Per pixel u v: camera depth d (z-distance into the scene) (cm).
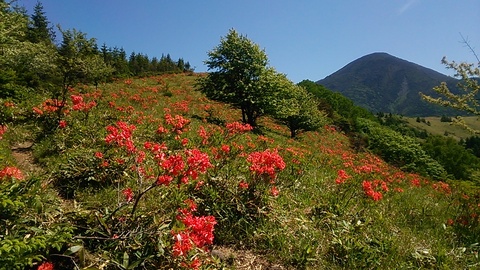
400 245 477
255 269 394
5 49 1678
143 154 591
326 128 3591
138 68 7406
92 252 347
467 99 973
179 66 9281
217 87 2247
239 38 2264
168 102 2397
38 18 6194
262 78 2202
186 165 401
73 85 1034
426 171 2861
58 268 314
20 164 632
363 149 3177
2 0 1556
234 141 989
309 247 415
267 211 492
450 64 990
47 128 855
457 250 498
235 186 514
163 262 320
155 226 352
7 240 242
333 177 917
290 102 2517
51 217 340
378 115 9675
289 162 856
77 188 524
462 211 716
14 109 952
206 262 351
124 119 1086
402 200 815
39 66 1914
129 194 437
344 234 458
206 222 333
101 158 582
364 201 622
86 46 980
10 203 279
